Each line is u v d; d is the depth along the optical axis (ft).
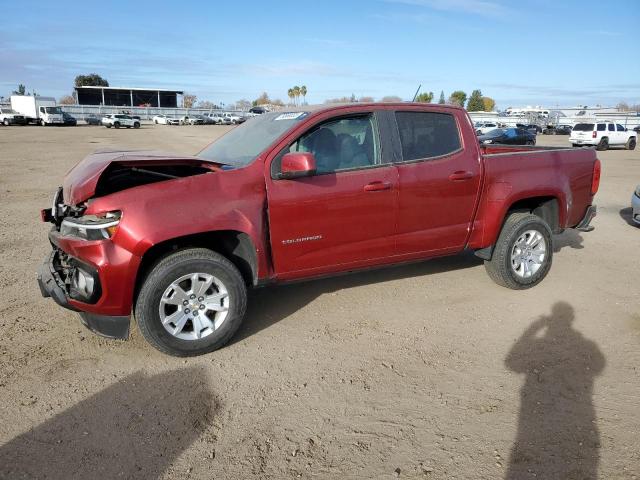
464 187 15.76
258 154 13.50
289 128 13.79
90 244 11.65
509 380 11.82
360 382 11.76
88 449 9.48
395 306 16.08
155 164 12.45
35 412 10.53
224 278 12.69
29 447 9.51
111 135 124.98
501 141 88.02
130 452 9.42
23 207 32.32
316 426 10.19
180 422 10.29
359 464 9.13
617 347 13.43
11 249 22.15
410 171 14.89
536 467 8.99
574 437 9.78
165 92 313.53
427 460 9.20
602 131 97.35
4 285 17.49
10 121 171.42
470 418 10.41
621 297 16.96
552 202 18.01
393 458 9.27
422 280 18.38
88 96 301.22
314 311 15.66
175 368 12.30
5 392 11.19
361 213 14.25
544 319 15.19
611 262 20.99
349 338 13.93
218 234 13.05
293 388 11.51
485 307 16.05
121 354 12.91
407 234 15.21
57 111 175.63
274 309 15.80
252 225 12.82
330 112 14.14
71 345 13.30
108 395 11.16
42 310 15.42
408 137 15.21
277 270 13.58
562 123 196.85
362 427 10.16
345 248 14.33
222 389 11.45
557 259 21.40
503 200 16.37
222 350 13.21
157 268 12.07
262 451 9.48
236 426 10.19
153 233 11.71
